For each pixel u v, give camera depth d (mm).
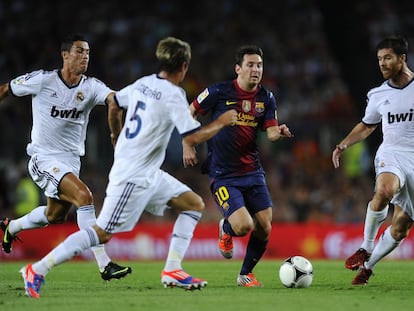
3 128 67312
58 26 81938
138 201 24641
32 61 77000
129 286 28938
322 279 32219
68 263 46062
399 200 29188
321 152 72000
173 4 86250
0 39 78312
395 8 89625
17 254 53938
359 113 81812
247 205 29672
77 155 31156
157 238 55156
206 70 79875
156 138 24500
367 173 71312
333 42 85375
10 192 64250
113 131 27281
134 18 84688
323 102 78125
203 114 29828
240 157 29250
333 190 69312
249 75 28906
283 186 69562
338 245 56281
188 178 68125
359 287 28594
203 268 39938
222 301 23484
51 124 30281
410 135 29047
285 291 26875
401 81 29344
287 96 78938
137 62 79438
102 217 24594
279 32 86438
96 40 81250
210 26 85062
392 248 29281
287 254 56469
